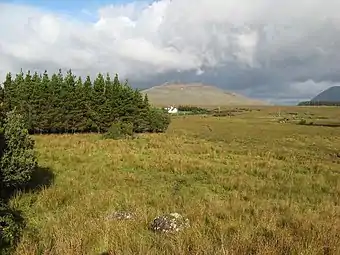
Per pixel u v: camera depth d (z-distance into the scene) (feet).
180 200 36.01
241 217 29.89
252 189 45.29
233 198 38.14
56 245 21.11
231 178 50.75
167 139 113.70
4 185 34.73
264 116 476.95
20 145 36.11
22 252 20.29
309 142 147.33
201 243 21.52
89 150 72.13
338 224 27.53
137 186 44.14
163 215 27.43
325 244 21.72
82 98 155.63
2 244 21.67
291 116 476.13
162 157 67.67
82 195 36.78
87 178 46.21
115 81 169.48
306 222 27.45
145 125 174.29
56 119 147.02
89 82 161.89
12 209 28.86
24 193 35.17
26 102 142.00
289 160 77.82
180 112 596.29
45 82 150.30
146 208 31.22
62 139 92.58
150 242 22.70
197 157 72.74
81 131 160.66
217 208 31.76
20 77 149.38
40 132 146.20
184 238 22.86
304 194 44.34
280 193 43.78
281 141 148.56
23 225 25.72
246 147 108.27
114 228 24.66
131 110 169.37
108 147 78.95
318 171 63.21
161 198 36.81
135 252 20.33
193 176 52.85
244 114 536.42
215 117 431.43
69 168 52.70
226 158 74.33
